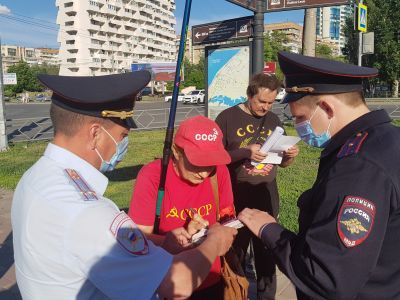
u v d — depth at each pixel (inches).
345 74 59.2
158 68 2079.2
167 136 82.2
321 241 53.6
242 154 118.5
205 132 77.1
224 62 211.8
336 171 56.0
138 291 50.4
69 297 50.2
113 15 3833.7
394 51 1424.7
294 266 58.4
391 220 54.2
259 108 124.3
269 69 431.2
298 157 356.2
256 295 136.6
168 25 5027.1
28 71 2994.6
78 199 50.3
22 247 50.9
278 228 67.3
